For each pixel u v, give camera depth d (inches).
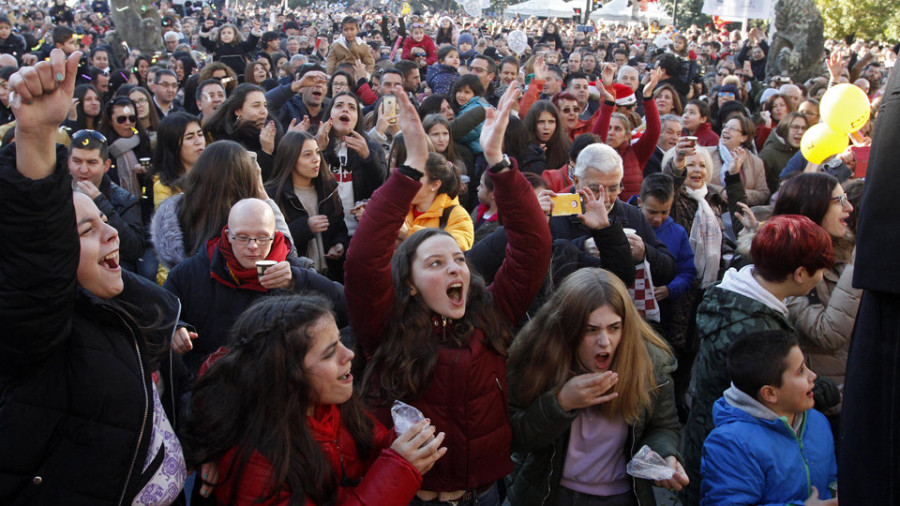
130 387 76.0
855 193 157.2
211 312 121.6
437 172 160.9
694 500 124.6
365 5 1893.5
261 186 149.1
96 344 75.4
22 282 66.5
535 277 105.7
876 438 62.6
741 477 102.9
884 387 62.1
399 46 569.3
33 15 791.1
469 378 96.7
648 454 99.3
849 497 64.5
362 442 89.7
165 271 154.3
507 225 104.6
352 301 97.7
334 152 209.0
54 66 63.7
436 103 272.2
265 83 354.3
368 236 94.9
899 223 59.9
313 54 561.0
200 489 83.3
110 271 85.5
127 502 74.5
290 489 78.2
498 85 410.6
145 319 93.2
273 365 80.4
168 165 182.5
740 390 107.0
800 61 579.2
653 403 107.3
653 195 178.7
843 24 1177.4
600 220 136.6
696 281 189.5
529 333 108.0
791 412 104.8
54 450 72.6
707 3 668.7
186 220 141.3
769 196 268.4
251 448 78.5
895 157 60.3
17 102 63.9
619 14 1488.7
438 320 99.5
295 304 84.0
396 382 96.3
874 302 63.2
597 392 96.3
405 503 81.9
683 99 417.4
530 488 107.3
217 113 210.8
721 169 266.1
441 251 97.3
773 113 353.7
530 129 243.4
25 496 71.7
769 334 105.7
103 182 175.9
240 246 118.3
